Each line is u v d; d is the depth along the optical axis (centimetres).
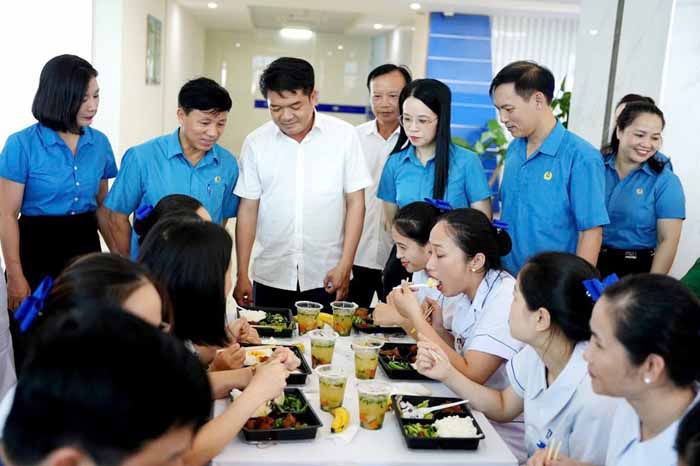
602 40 430
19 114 473
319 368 190
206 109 278
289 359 192
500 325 209
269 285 319
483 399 195
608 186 343
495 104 275
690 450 92
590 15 442
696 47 376
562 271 171
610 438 155
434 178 299
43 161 290
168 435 75
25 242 298
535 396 184
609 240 342
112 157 329
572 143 270
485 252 217
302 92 281
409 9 869
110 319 77
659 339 129
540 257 176
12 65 461
